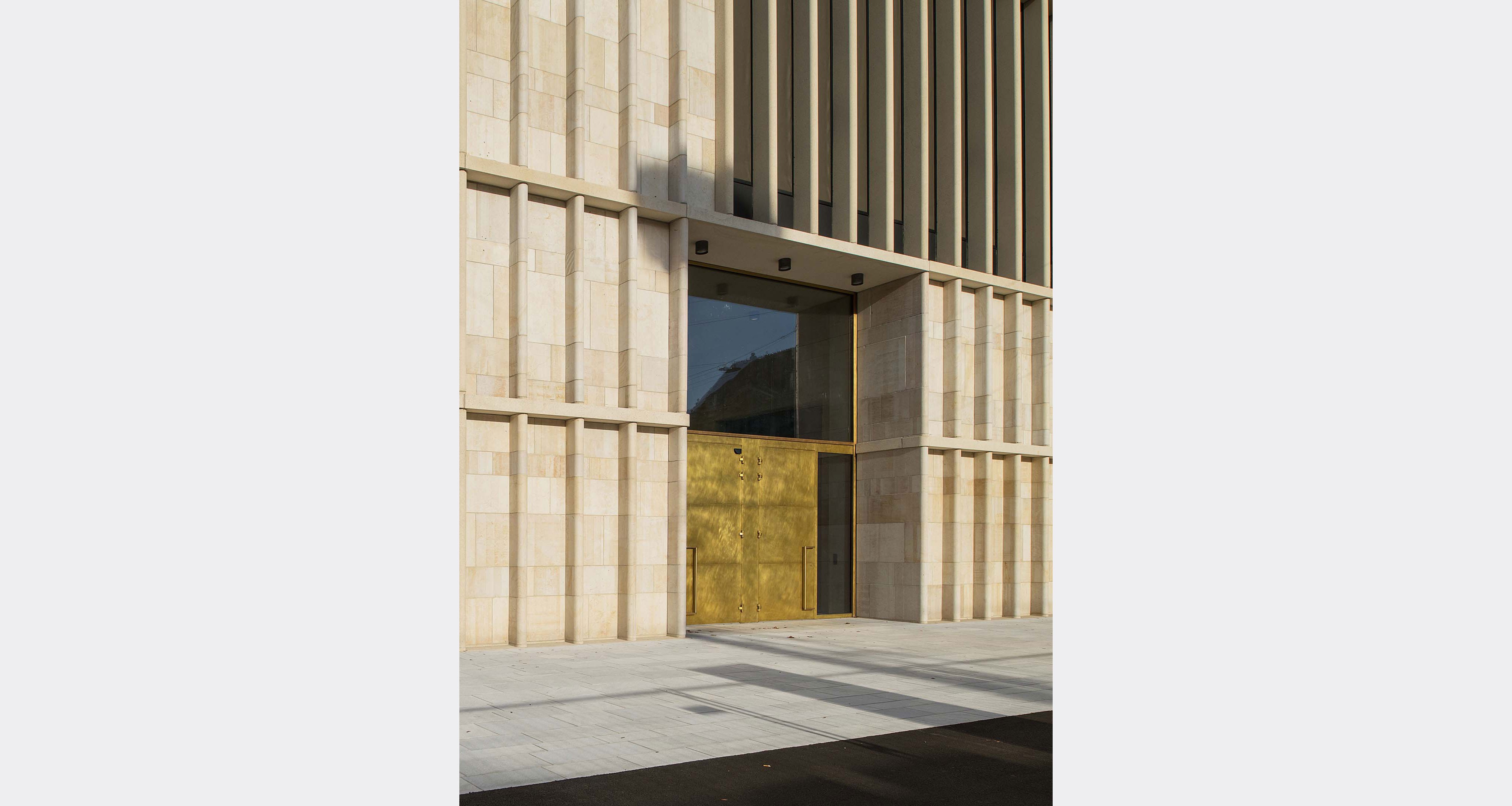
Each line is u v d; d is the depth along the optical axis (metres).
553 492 15.45
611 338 16.27
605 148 16.38
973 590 21.27
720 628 18.70
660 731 8.29
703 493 19.50
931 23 22.53
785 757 7.34
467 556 14.48
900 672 12.02
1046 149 23.08
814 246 18.77
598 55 16.48
